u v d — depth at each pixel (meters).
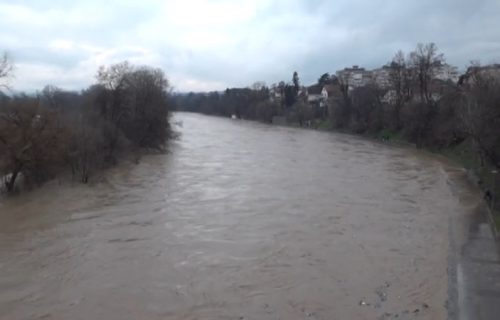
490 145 40.12
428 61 91.19
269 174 50.41
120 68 74.12
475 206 36.28
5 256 25.44
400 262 24.52
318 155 67.94
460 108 59.19
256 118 172.88
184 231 29.75
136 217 33.00
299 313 19.23
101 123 57.12
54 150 43.56
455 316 18.88
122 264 24.27
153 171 52.62
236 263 24.39
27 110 42.06
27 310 19.47
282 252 25.97
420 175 51.12
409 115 85.31
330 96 147.50
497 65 77.75
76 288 21.45
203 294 20.91
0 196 40.06
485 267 23.73
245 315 19.09
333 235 28.92
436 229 30.25
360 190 42.16
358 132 107.75
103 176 48.78
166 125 77.62
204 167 55.62
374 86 112.44
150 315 19.11
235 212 34.22
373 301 20.22
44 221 32.28
